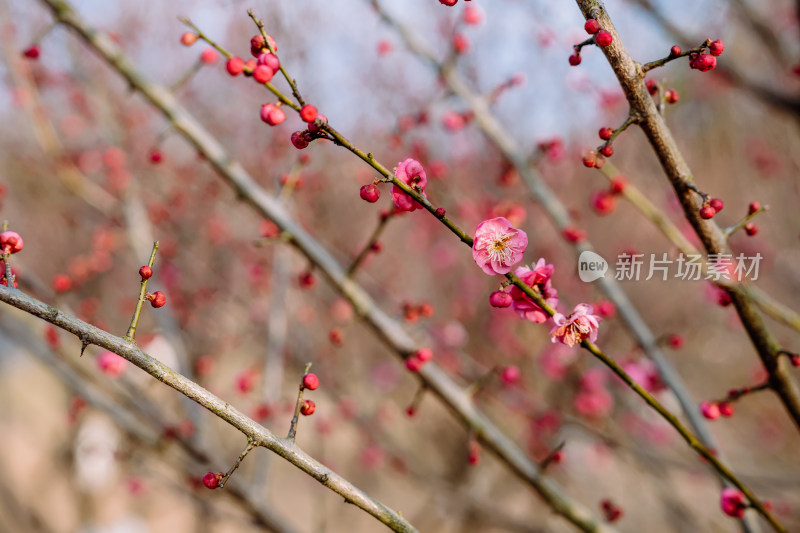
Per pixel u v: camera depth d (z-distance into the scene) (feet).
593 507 18.69
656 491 15.98
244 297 18.35
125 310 15.28
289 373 17.24
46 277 18.48
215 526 14.43
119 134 15.26
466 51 11.60
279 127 15.01
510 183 11.71
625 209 20.63
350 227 20.72
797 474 15.72
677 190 6.29
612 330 15.78
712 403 7.28
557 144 10.91
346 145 5.24
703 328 22.58
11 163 17.79
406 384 21.30
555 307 5.99
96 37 9.42
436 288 21.16
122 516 18.02
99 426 14.83
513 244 5.56
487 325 19.29
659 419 17.31
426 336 15.58
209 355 15.34
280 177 10.66
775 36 15.94
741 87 15.12
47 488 17.92
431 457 20.01
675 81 18.89
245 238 17.88
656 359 9.82
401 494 20.24
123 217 14.40
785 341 18.44
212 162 9.71
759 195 19.06
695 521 14.01
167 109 9.55
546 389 19.15
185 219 17.42
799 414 7.06
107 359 10.00
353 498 5.26
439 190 13.26
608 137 5.83
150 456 13.84
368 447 16.03
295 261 16.37
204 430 11.04
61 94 16.67
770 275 17.89
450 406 9.38
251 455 17.57
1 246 5.25
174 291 15.53
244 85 18.25
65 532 16.93
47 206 18.24
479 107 11.12
